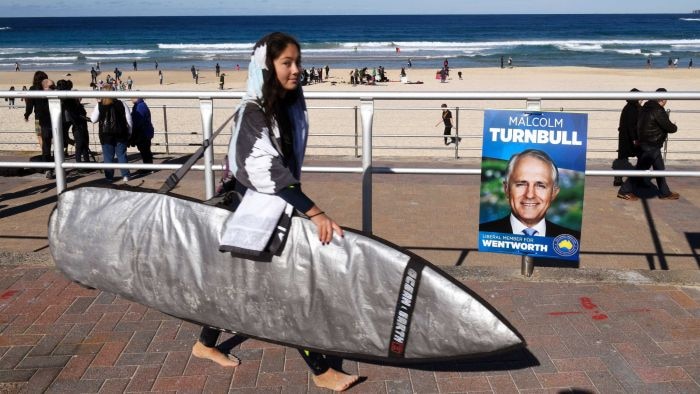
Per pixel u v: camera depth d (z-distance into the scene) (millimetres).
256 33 141750
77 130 10695
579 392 3395
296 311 3115
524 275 4832
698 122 20891
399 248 3068
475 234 7324
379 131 19578
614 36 126000
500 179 4477
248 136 2885
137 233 3221
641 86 41219
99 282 3281
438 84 48406
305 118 3080
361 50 96500
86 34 142875
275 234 3045
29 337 3971
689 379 3484
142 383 3496
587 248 6871
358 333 3092
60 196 3348
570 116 4250
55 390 3424
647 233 7375
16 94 4992
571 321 4145
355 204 8508
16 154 12695
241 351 3855
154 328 4098
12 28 179000
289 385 3492
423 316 3025
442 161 11969
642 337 3930
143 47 104312
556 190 4379
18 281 4789
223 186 3338
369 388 3479
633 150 9227
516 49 94562
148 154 10922
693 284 4652
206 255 3150
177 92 4836
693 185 9641
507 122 4379
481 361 3713
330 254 3055
